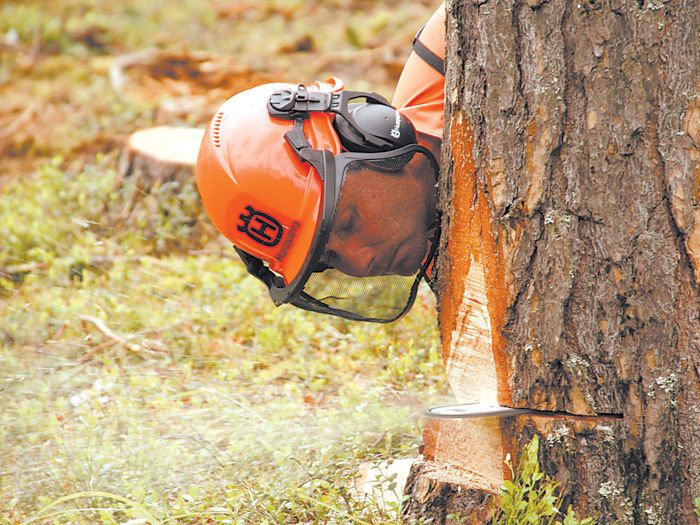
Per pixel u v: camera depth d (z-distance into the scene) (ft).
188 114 41.37
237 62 51.70
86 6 62.80
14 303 22.95
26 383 18.56
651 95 9.52
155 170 29.50
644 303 9.93
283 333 21.25
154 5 64.44
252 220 10.84
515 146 10.19
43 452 15.43
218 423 16.66
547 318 10.38
